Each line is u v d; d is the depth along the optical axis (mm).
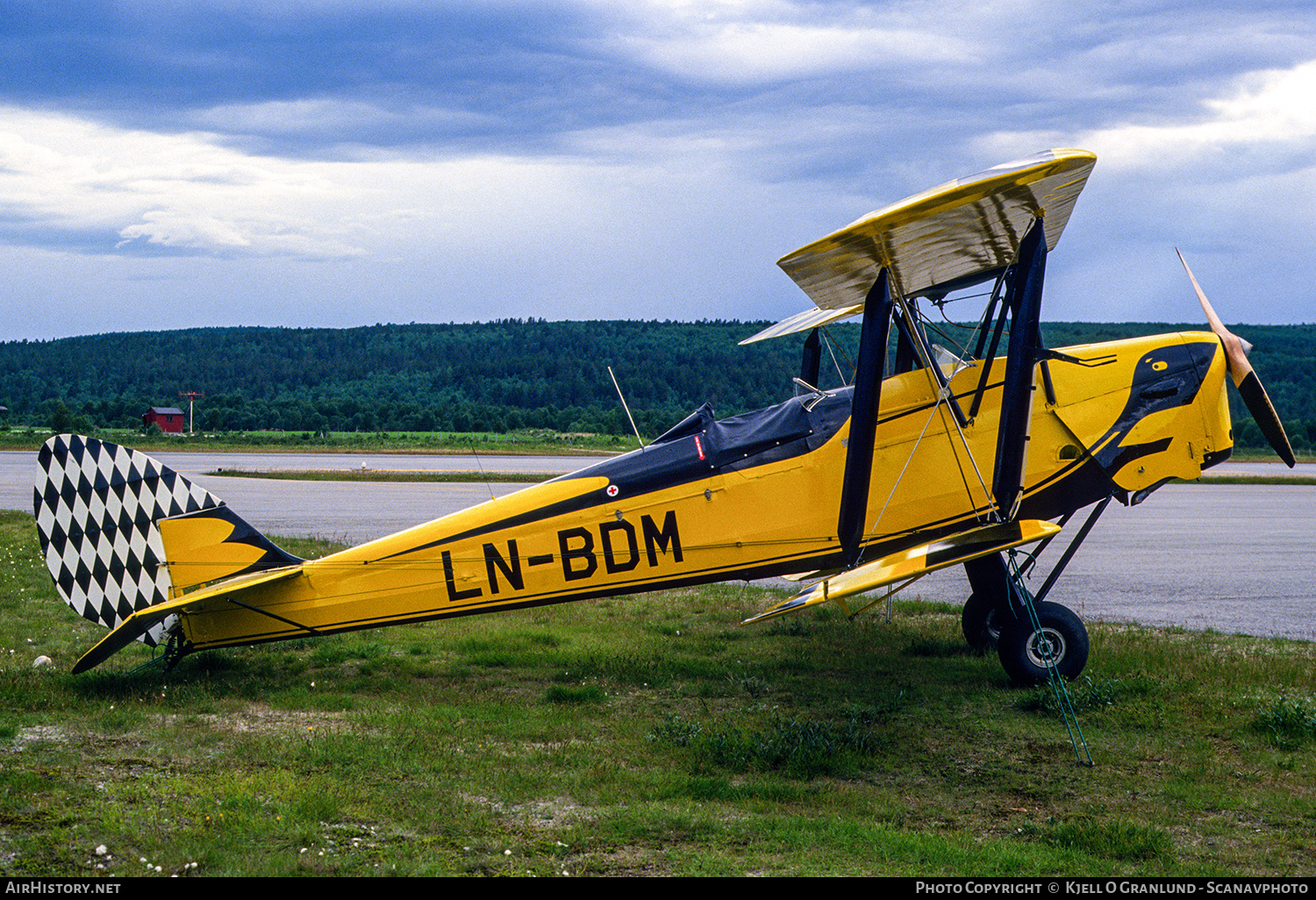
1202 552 16703
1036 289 6684
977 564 7660
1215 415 7719
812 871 3969
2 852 4008
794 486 7582
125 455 7430
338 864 3959
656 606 11133
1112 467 7582
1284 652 8508
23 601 10594
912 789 5145
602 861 4059
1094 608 11258
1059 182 5992
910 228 6219
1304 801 4844
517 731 6152
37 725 6082
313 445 61969
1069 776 5324
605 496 7609
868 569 7043
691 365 162000
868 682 7605
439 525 7648
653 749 5734
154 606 7348
